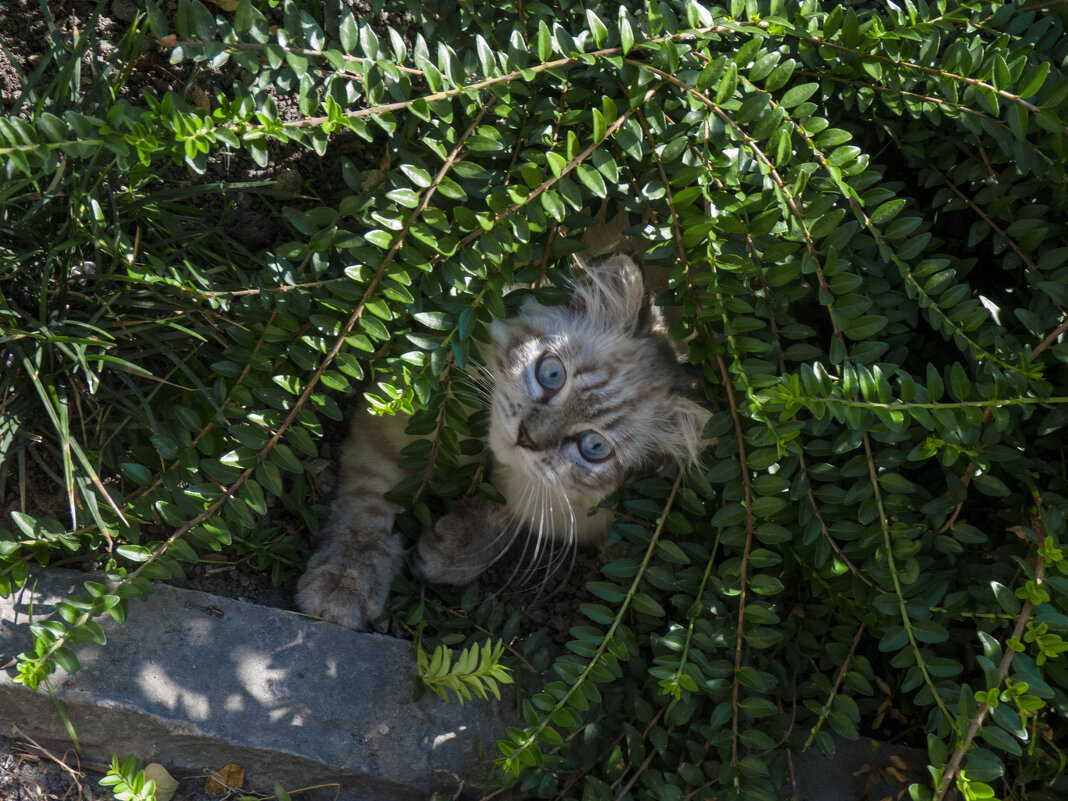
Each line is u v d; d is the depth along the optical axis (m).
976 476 0.70
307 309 0.70
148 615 0.73
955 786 0.68
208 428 0.71
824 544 0.71
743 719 0.73
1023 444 0.72
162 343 0.74
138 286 0.73
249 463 0.70
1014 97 0.69
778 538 0.70
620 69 0.69
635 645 0.73
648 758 0.73
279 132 0.66
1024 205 0.75
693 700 0.74
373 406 0.69
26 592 0.71
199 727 0.72
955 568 0.74
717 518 0.71
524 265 0.74
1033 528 0.71
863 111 0.72
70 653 0.68
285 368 0.72
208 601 0.74
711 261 0.69
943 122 0.74
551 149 0.70
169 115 0.64
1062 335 0.71
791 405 0.67
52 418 0.69
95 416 0.73
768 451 0.69
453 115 0.71
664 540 0.72
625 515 0.76
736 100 0.69
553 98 0.71
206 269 0.76
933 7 0.73
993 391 0.68
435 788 0.74
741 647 0.71
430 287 0.70
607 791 0.71
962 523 0.71
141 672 0.72
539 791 0.72
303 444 0.70
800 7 0.71
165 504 0.69
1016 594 0.68
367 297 0.69
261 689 0.73
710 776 0.72
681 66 0.69
